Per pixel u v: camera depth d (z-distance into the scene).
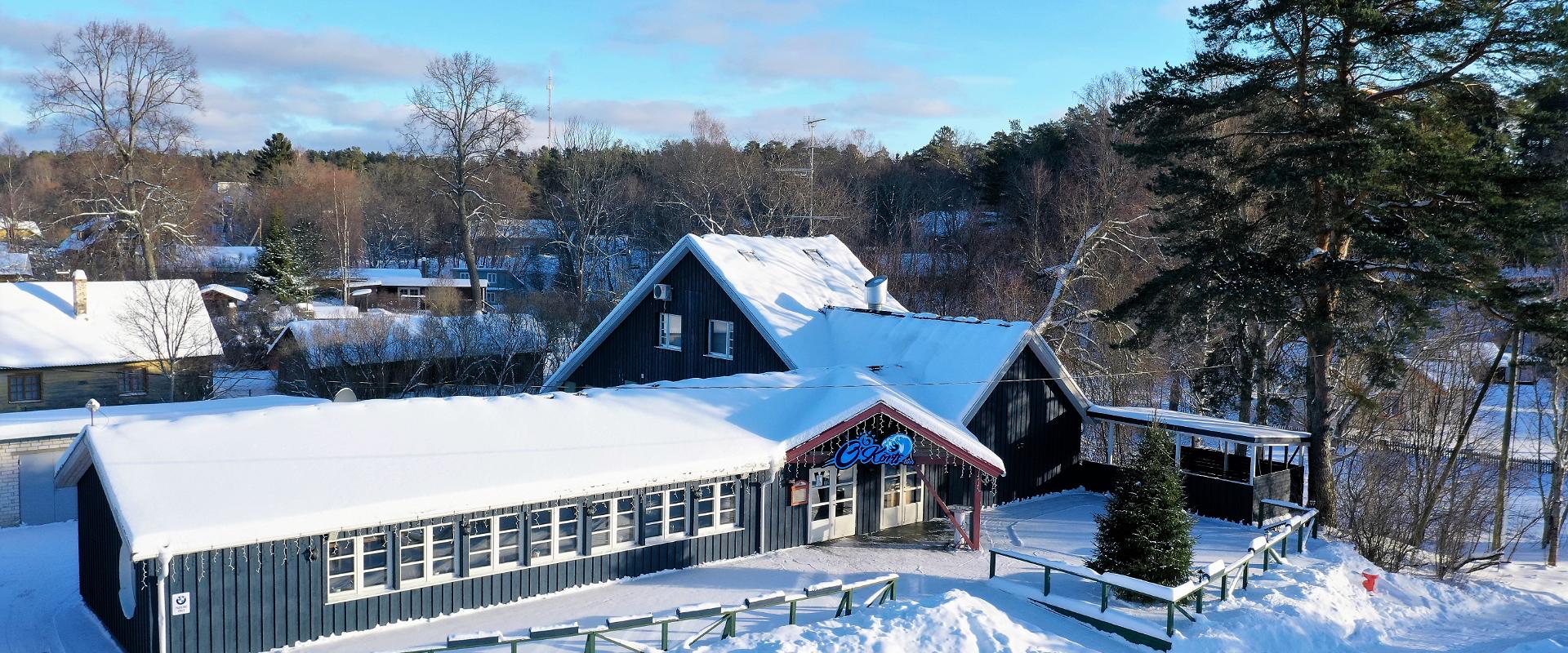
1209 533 23.44
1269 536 20.33
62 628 17.14
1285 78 23.91
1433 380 32.69
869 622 15.34
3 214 80.69
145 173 56.84
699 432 20.34
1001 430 25.64
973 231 59.59
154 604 14.36
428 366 44.50
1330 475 25.31
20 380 38.94
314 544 15.55
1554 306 21.98
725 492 20.38
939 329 27.03
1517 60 21.56
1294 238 24.41
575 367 35.94
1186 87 25.05
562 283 68.00
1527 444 41.88
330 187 93.50
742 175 61.78
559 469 17.94
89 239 64.19
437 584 16.78
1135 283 41.06
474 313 50.22
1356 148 21.92
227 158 140.25
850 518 22.48
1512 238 21.44
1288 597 18.14
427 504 16.28
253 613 15.05
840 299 31.09
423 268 87.81
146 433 16.30
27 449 25.06
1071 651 15.07
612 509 18.72
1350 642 17.06
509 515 17.52
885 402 21.06
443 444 17.92
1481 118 23.28
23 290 41.16
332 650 15.30
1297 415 36.22
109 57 54.41
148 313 41.69
